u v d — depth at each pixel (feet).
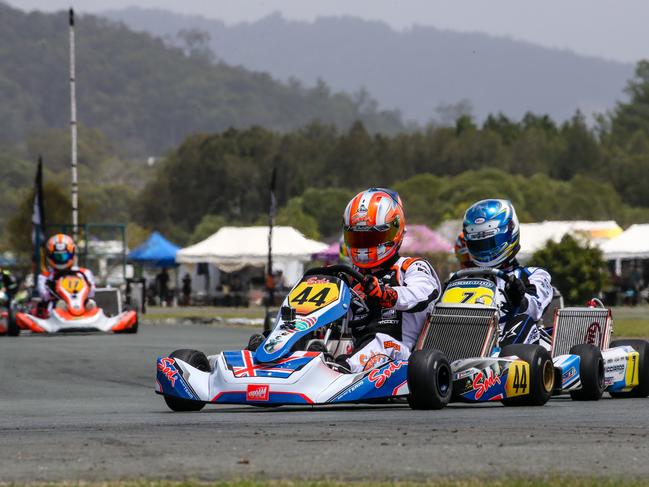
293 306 87.40
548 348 104.37
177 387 84.94
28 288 296.92
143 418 80.79
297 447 61.11
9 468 55.57
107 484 50.72
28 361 160.35
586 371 97.30
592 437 65.31
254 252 445.37
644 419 77.41
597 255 358.43
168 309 399.44
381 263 93.86
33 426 75.20
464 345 91.04
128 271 467.11
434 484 50.34
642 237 425.69
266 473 53.52
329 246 451.94
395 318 93.20
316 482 50.57
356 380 82.38
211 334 232.94
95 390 119.65
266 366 83.71
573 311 104.68
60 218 580.71
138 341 207.00
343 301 88.38
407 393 83.87
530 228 432.66
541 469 54.44
